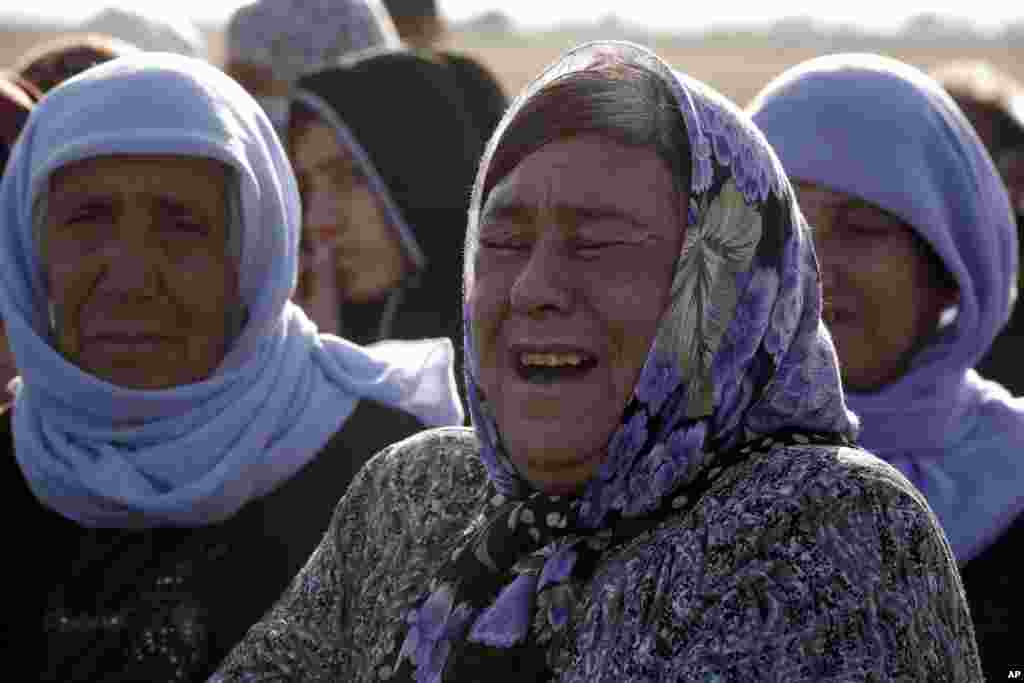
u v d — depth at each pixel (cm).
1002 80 595
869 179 355
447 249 514
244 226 338
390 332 509
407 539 256
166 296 331
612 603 216
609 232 224
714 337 225
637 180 225
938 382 364
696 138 226
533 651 222
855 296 357
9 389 385
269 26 673
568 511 229
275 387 342
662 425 225
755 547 208
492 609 228
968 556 345
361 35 681
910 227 359
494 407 236
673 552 214
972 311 362
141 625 325
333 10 675
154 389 335
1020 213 552
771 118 369
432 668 232
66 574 335
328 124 510
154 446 334
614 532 225
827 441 228
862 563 205
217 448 334
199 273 332
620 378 224
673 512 222
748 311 228
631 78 230
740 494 214
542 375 227
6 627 331
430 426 351
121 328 330
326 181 515
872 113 360
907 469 357
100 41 473
